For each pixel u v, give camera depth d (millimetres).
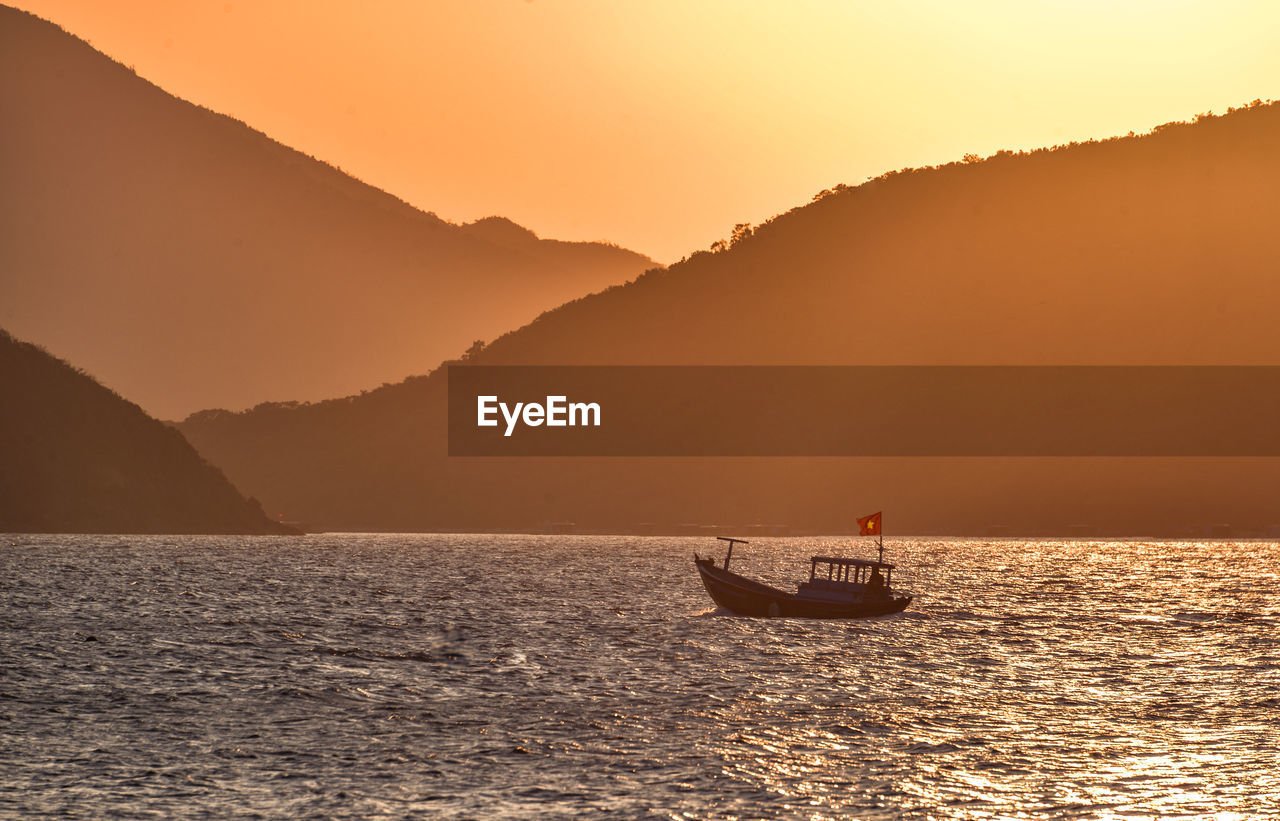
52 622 168500
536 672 136375
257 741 99812
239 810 81500
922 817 81938
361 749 97812
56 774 88500
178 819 79500
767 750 99188
